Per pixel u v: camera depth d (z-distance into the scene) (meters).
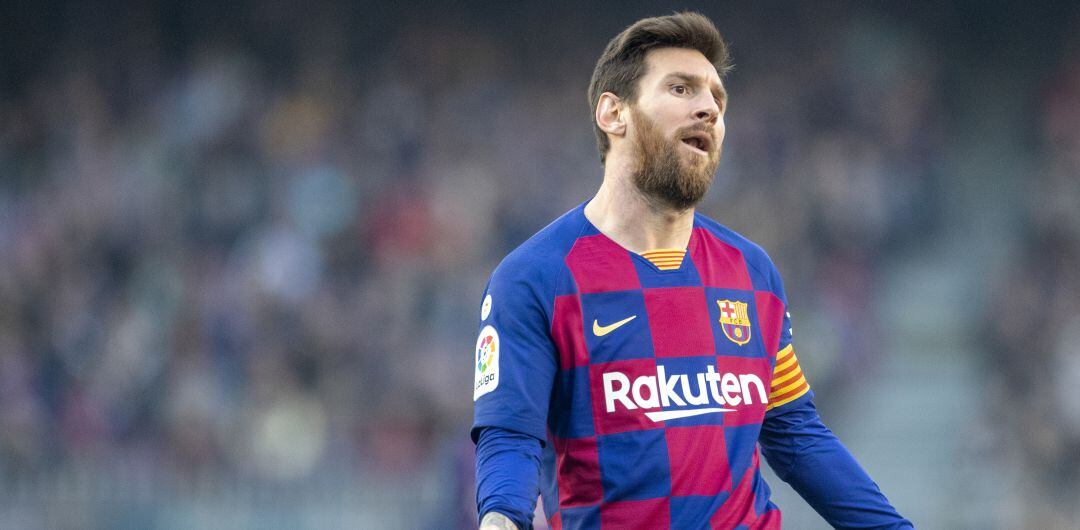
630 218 8.91
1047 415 41.91
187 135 50.62
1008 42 61.97
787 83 56.31
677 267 8.91
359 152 50.94
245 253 46.00
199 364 42.00
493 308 8.73
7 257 46.25
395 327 43.47
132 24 56.44
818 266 46.75
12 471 39.59
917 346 48.28
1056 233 49.12
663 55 8.92
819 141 52.00
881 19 60.75
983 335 46.97
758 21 58.72
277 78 55.78
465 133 53.22
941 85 59.41
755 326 9.09
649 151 8.77
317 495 39.53
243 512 39.19
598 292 8.70
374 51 57.31
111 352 42.50
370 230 47.44
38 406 41.69
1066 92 55.66
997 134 59.62
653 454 8.46
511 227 48.88
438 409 41.41
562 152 52.91
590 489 8.54
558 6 59.69
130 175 49.34
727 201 48.38
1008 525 39.97
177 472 39.62
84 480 39.69
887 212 50.72
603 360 8.58
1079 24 61.53
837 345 44.41
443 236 47.31
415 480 39.62
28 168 51.47
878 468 43.66
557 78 57.62
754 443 8.83
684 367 8.66
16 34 55.88
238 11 57.12
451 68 56.69
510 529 7.81
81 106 53.12
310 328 42.66
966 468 41.41
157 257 46.44
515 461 8.23
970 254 52.34
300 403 41.16
